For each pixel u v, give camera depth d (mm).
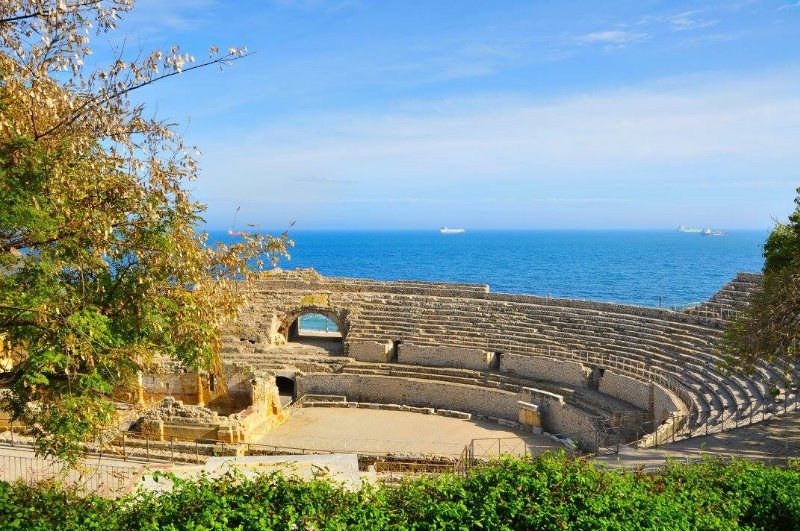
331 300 58938
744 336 32406
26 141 18391
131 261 21531
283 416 45844
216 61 20375
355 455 27266
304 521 14680
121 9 19859
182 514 15289
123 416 43719
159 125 22578
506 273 188375
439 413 47219
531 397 44281
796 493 17094
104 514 15633
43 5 18500
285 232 25469
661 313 49688
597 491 16453
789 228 37594
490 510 15219
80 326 18625
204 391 50406
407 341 54000
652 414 40562
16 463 28109
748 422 32219
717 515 16047
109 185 20938
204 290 23797
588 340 49688
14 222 17891
